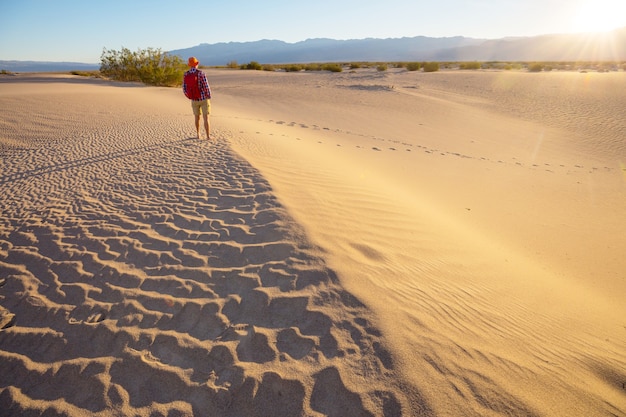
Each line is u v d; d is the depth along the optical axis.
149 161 7.70
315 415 2.25
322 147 10.82
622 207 7.93
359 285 3.35
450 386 2.38
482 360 2.63
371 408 2.26
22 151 9.34
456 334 2.89
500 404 2.29
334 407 2.29
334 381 2.43
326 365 2.55
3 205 5.84
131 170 7.18
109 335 2.97
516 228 6.74
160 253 4.10
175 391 2.47
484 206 7.76
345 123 16.05
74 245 4.41
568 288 4.54
